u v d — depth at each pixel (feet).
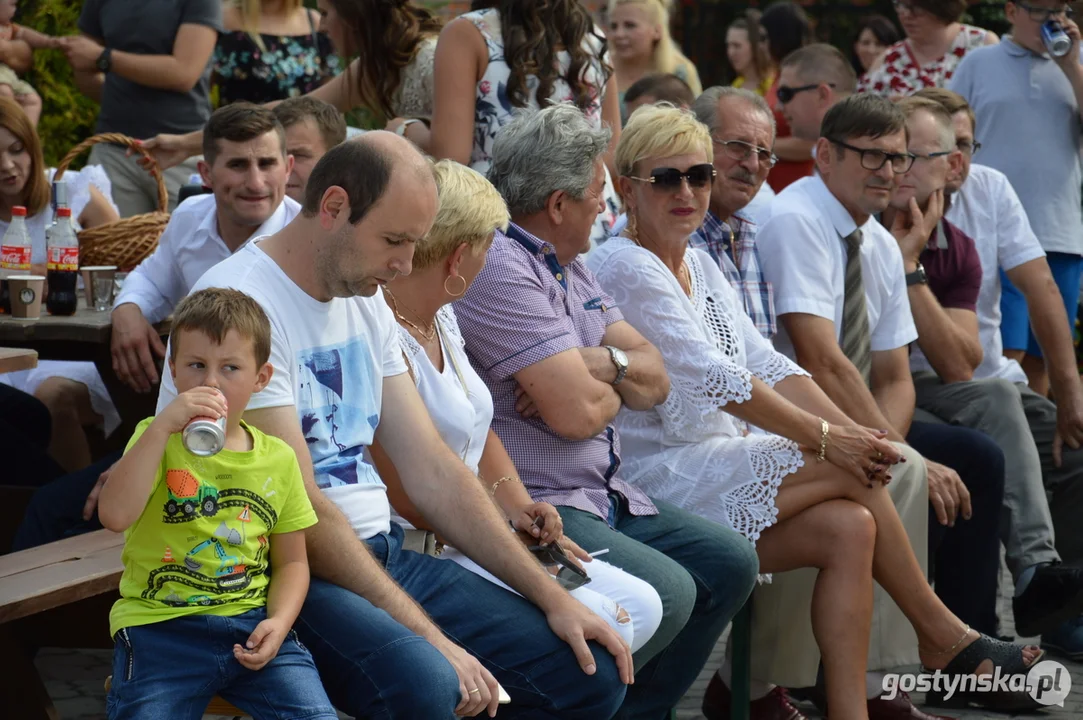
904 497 47.47
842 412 49.29
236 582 28.50
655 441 45.34
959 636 46.85
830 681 42.78
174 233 45.98
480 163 53.83
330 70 70.38
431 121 57.52
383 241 31.07
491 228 36.04
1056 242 74.59
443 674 29.50
